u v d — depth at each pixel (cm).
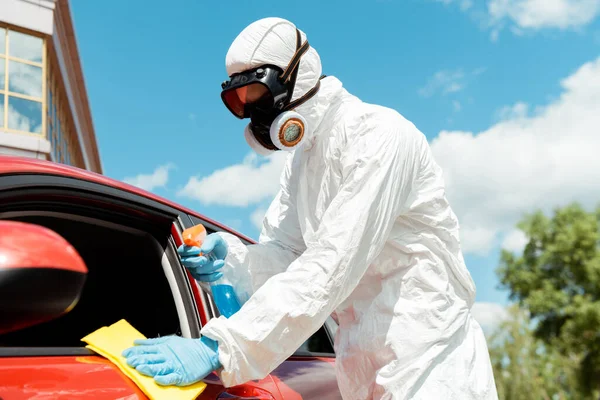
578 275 2672
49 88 1459
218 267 161
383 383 160
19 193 128
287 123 160
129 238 173
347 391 176
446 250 169
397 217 166
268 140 173
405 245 166
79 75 1756
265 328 136
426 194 168
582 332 2566
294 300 139
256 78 160
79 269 86
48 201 139
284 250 203
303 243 204
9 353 107
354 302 172
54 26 1413
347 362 172
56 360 113
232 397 145
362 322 168
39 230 87
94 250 181
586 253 2662
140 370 122
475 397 162
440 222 170
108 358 122
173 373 125
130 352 126
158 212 167
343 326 178
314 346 226
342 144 166
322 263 143
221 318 138
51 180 138
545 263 2769
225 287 161
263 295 139
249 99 165
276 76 162
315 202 179
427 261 166
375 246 152
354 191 153
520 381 2661
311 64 167
